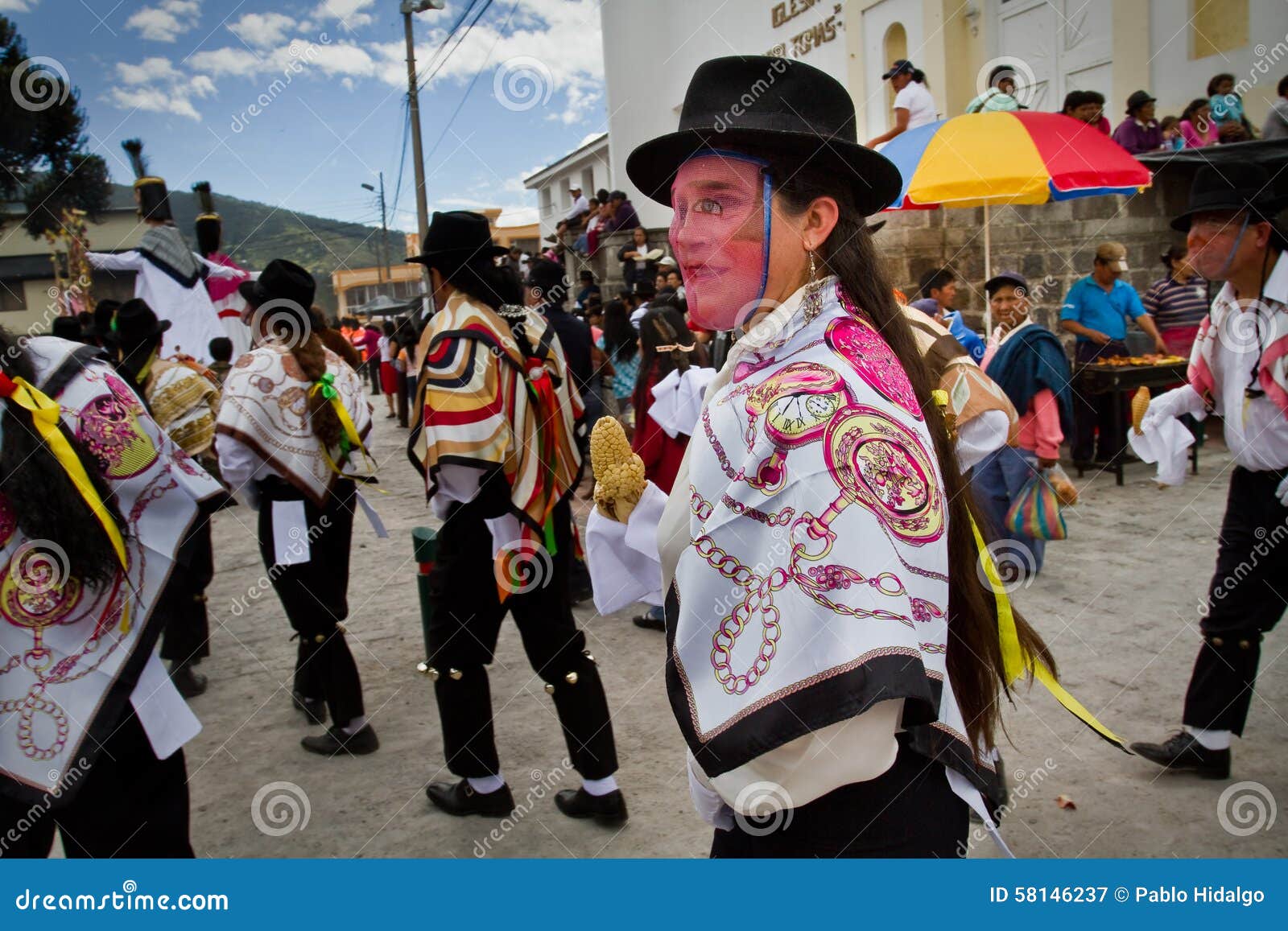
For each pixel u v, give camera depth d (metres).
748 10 13.60
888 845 1.19
